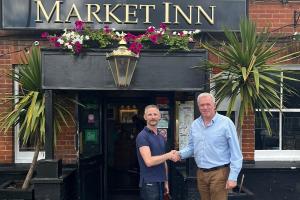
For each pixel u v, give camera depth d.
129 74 5.15
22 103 5.39
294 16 6.59
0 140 6.40
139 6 6.27
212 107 4.09
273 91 5.14
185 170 5.97
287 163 6.62
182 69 5.35
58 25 6.21
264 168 6.38
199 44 5.89
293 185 6.42
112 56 5.06
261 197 6.39
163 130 6.70
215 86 5.41
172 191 6.62
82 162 6.08
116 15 6.25
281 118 6.80
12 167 6.36
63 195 5.50
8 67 6.39
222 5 6.36
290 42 6.50
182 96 6.61
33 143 6.61
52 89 5.32
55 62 5.29
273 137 6.82
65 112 6.03
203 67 5.31
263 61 5.25
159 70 5.33
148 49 5.30
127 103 7.30
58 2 6.19
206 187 4.27
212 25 6.35
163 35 5.33
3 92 6.38
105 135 7.04
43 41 6.41
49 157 5.41
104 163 7.00
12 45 6.39
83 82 5.30
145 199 4.39
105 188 7.01
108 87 5.31
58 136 6.45
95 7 6.22
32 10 6.23
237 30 6.34
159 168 4.41
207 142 4.14
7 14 6.22
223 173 4.12
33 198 5.47
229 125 4.10
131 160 7.44
